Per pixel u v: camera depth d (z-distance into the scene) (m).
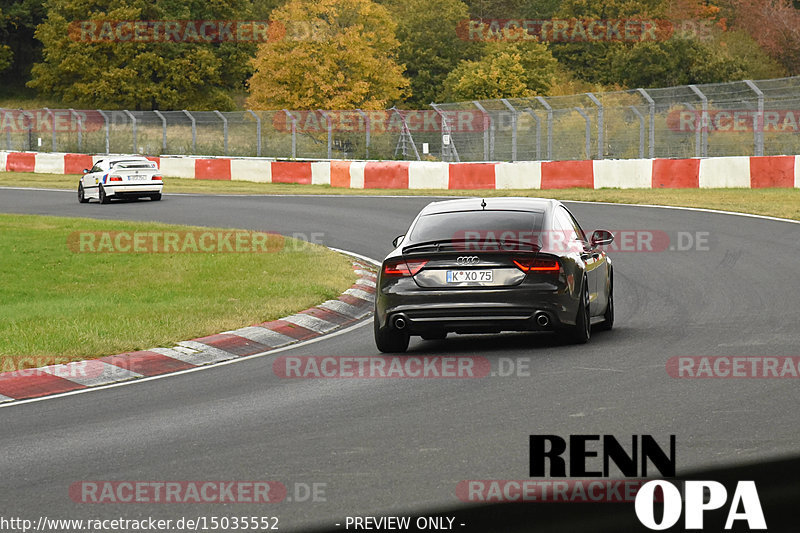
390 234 58.88
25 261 48.03
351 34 183.12
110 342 29.45
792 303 33.75
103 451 18.59
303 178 100.75
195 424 20.66
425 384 23.78
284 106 184.12
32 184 105.25
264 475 16.58
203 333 31.25
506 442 18.09
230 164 107.56
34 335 30.56
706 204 65.81
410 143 125.25
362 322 35.09
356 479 16.12
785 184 76.12
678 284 39.12
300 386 24.41
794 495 14.83
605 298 31.28
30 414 22.38
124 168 81.44
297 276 43.16
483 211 29.31
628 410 20.22
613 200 70.44
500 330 27.78
